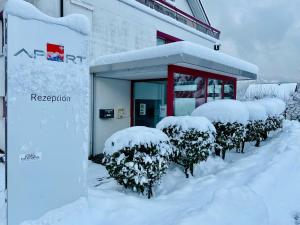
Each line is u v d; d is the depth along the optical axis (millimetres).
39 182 2730
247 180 4031
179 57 5168
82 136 3111
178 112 5996
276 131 10945
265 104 9125
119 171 3723
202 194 3695
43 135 2738
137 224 2824
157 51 5504
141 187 3723
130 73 6367
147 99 7699
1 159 5855
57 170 2877
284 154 5758
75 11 6848
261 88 22078
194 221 2541
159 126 5035
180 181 4598
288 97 24156
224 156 6223
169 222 2676
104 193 3680
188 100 6398
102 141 7203
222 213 2742
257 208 2920
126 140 3711
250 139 7246
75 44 2969
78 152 3076
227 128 5797
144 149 3715
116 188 4203
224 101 6148
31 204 2680
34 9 2600
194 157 4668
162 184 4414
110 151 3803
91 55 7340
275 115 9602
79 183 3098
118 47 8328
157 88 7445
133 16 8961
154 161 3693
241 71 7914
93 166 6145
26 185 2635
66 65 2898
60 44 2834
